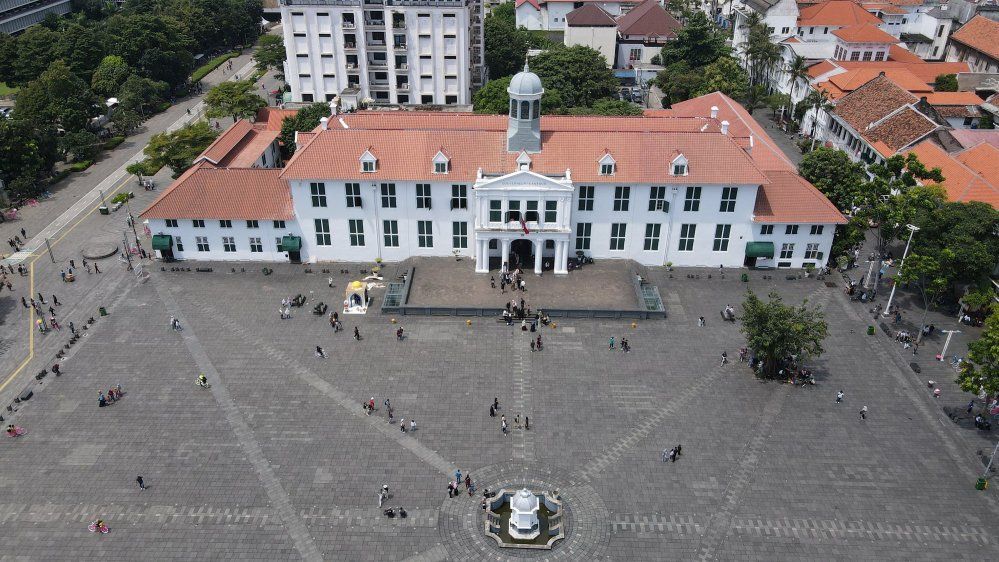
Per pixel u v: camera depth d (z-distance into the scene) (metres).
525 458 71.31
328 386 81.00
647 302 96.00
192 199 103.19
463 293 97.50
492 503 65.50
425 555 61.38
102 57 183.50
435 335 90.12
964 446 73.25
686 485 68.31
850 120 137.75
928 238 93.75
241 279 102.25
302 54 161.38
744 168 98.62
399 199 101.19
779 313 79.12
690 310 95.56
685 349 87.88
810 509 65.81
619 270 103.56
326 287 100.25
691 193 99.50
